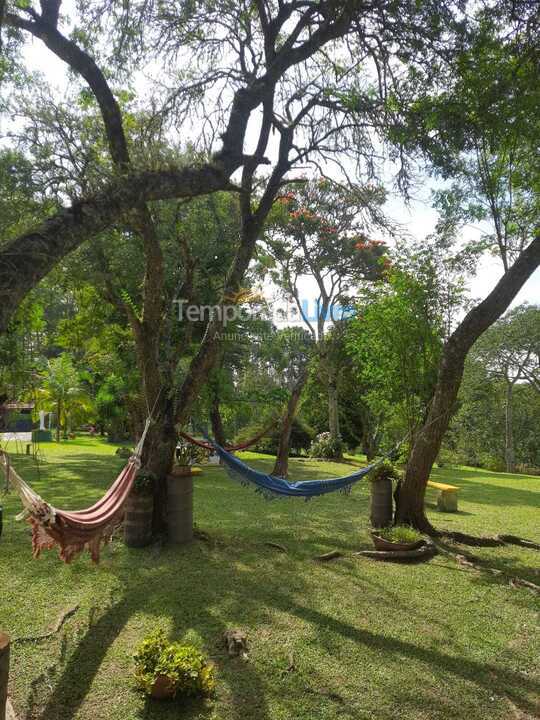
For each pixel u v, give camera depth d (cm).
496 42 657
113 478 1238
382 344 907
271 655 406
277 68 608
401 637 451
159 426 714
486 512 1064
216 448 698
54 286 1101
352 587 570
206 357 753
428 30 667
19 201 757
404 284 888
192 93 763
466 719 335
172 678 337
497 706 352
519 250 851
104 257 875
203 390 1399
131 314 738
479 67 662
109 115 622
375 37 716
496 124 645
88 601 498
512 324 2805
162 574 579
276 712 333
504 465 3120
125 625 449
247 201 775
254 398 1686
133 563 612
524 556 740
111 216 398
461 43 658
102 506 452
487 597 557
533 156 798
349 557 682
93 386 2217
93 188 408
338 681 374
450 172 716
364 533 807
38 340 1309
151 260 700
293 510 964
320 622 472
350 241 1878
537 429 3256
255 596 527
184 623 456
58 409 1930
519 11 650
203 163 496
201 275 1270
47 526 337
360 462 1933
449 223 895
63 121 753
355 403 2255
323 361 2038
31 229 347
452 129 664
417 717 335
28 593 512
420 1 638
